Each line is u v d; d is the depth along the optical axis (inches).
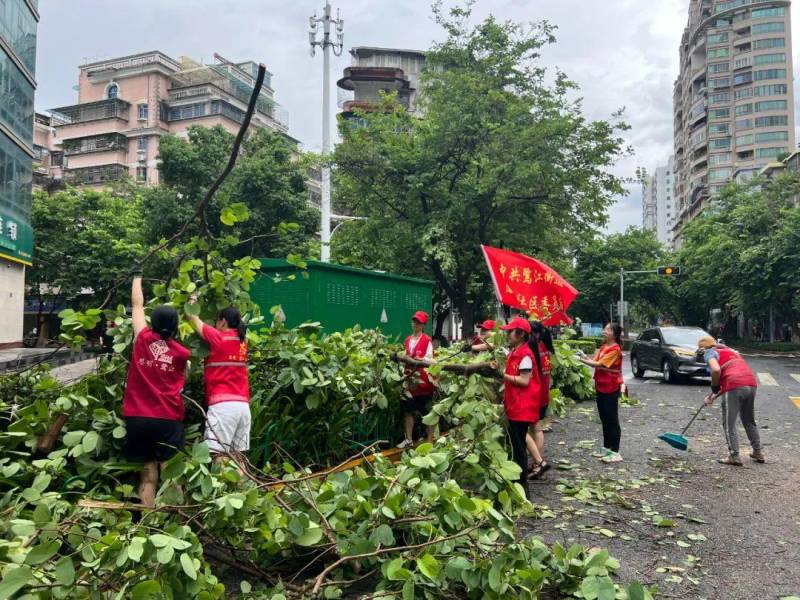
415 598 130.6
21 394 195.6
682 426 387.9
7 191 965.2
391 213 836.6
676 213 4702.3
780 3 3467.0
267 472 172.9
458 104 750.5
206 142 1079.6
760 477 265.3
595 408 470.0
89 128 2201.0
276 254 1024.2
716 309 2306.8
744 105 3555.6
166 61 2236.7
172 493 133.2
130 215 1412.4
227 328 183.6
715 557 175.6
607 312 2021.4
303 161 815.1
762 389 605.6
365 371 254.4
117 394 177.2
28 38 1089.4
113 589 106.4
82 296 1486.2
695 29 4040.4
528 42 789.2
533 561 136.4
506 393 226.1
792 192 1465.3
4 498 134.3
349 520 141.9
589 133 762.2
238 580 147.5
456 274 872.3
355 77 2667.3
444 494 138.9
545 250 908.0
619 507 222.8
